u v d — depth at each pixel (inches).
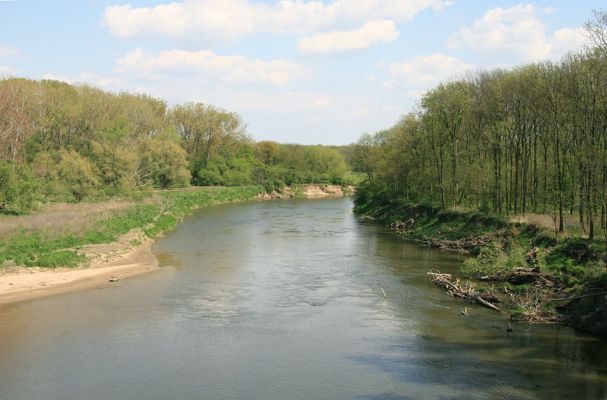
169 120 5059.1
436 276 1499.8
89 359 935.0
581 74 1514.5
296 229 2694.4
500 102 2100.1
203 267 1691.7
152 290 1391.5
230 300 1312.7
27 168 2610.7
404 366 912.9
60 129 3270.2
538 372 879.1
